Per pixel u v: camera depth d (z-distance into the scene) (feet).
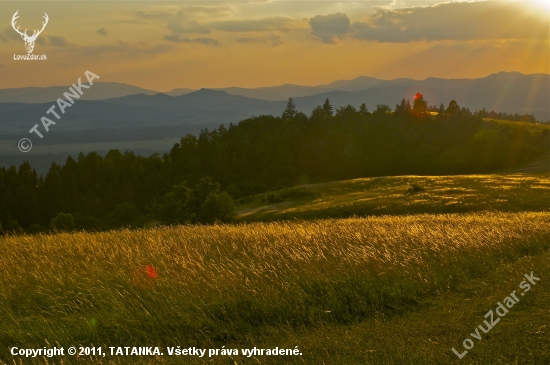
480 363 21.71
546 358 21.42
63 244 52.11
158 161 584.81
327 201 264.52
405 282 34.01
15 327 29.09
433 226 66.33
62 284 34.76
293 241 47.42
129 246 48.11
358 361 22.91
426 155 585.22
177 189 261.85
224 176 555.28
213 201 227.81
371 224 75.36
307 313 29.86
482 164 519.60
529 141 550.36
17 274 38.09
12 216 395.34
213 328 28.40
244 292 32.12
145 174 519.60
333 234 53.11
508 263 40.11
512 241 47.75
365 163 599.16
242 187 492.95
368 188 295.89
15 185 436.35
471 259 40.68
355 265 37.14
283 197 308.19
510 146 531.50
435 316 28.66
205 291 32.73
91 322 29.40
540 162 490.49
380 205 211.00
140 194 474.49
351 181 326.65
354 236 50.24
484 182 254.47
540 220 78.69
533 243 47.39
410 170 569.64
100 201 443.73
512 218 92.43
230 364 23.86
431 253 42.57
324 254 41.47
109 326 29.01
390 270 36.32
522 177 280.92
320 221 88.99
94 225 340.80
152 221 300.20
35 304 32.50
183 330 28.37
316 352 24.50
